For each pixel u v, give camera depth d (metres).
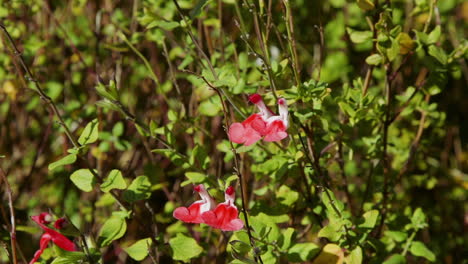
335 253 0.88
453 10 1.15
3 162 1.12
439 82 0.93
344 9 1.10
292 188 0.94
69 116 1.04
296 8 1.09
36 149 1.12
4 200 1.04
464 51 0.91
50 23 1.12
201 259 0.99
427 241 1.06
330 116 0.98
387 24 0.91
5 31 0.87
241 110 0.93
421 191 1.08
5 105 1.10
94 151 1.04
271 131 0.85
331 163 0.96
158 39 1.00
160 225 1.03
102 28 1.11
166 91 1.03
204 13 0.99
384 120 0.97
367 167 1.06
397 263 0.90
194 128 0.96
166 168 1.08
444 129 1.11
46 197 1.10
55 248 0.85
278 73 0.89
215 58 0.97
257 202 0.91
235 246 0.85
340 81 1.09
